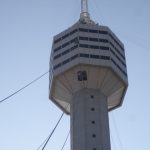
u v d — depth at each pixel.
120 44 105.19
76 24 102.19
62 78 95.75
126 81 98.31
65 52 98.44
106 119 93.12
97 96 95.25
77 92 96.12
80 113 92.56
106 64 94.69
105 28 102.44
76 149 88.12
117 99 102.44
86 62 94.06
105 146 88.56
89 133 89.69
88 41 98.81
